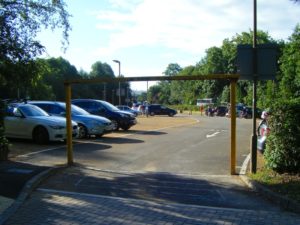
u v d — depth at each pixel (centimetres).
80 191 959
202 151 1641
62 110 2081
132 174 1166
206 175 1159
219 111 6025
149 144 1847
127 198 895
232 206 838
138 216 756
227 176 1145
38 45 1352
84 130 2036
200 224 711
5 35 1300
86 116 2072
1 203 819
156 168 1270
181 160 1416
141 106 6106
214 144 1886
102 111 2542
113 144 1825
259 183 985
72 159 1309
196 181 1076
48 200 869
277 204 845
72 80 1281
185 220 733
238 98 6900
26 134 1783
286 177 1028
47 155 1463
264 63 1096
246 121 4281
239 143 2000
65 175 1139
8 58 1313
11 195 883
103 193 941
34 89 1461
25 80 1352
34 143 1784
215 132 2566
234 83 1141
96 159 1412
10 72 1309
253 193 946
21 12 1359
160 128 2888
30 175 1070
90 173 1171
